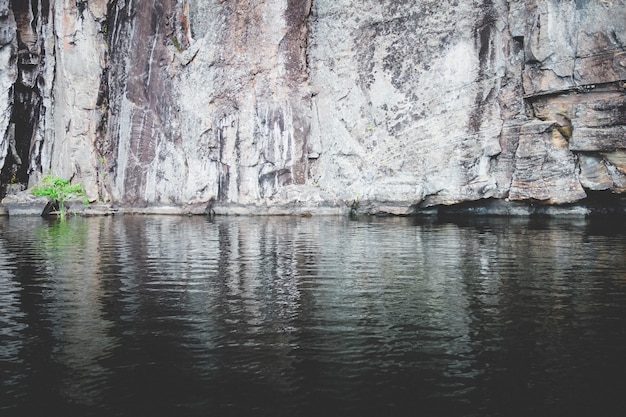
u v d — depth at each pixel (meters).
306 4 31.95
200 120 32.72
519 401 5.42
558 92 26.12
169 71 33.12
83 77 34.22
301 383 5.88
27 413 5.22
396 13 30.16
